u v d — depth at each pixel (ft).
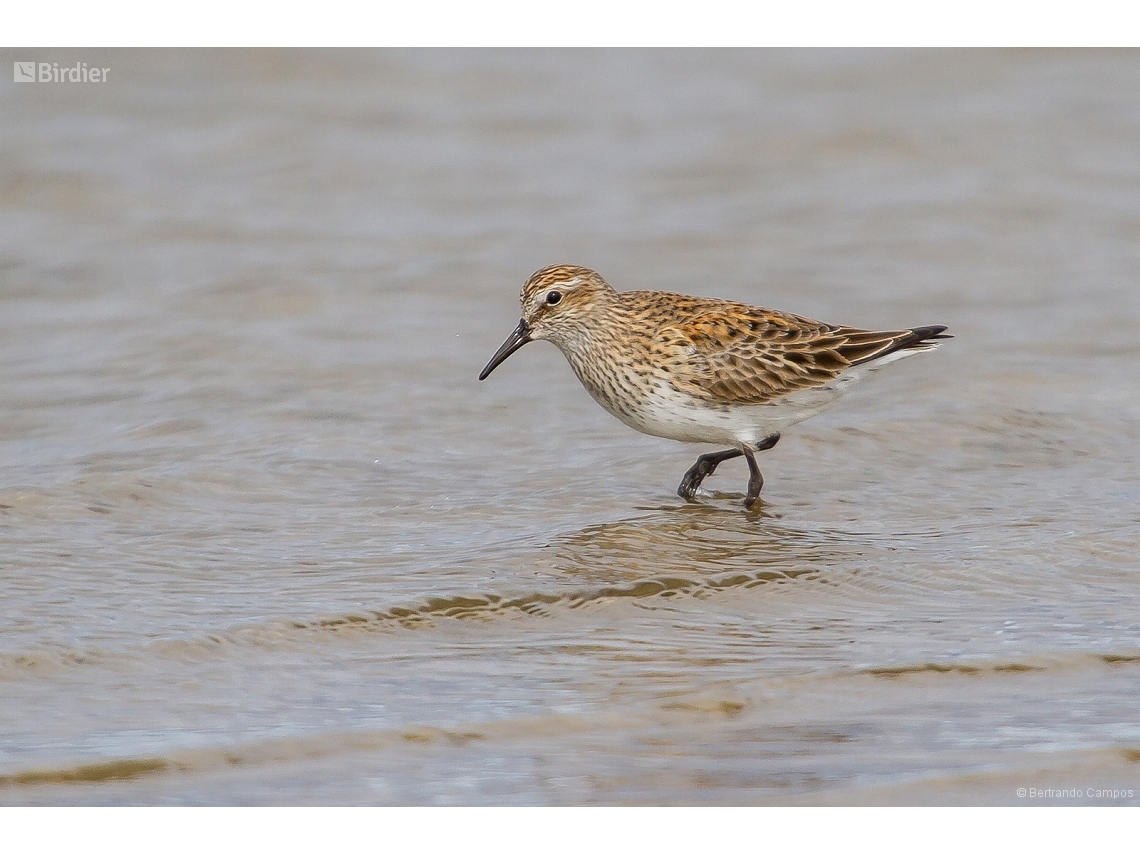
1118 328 57.11
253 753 29.19
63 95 82.17
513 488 44.52
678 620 35.65
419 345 55.88
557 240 67.10
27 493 42.29
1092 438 47.98
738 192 73.46
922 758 29.37
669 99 87.40
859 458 47.03
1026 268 63.82
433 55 91.09
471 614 35.70
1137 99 86.43
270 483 44.01
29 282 60.70
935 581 37.78
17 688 31.53
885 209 70.64
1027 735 30.17
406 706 31.22
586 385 46.55
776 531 41.37
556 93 87.92
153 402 49.90
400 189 73.31
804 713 31.09
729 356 44.04
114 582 37.04
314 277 61.93
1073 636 34.47
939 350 55.11
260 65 88.07
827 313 59.21
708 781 28.63
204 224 67.82
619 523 41.78
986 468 46.11
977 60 93.56
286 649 33.73
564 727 30.45
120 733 29.78
